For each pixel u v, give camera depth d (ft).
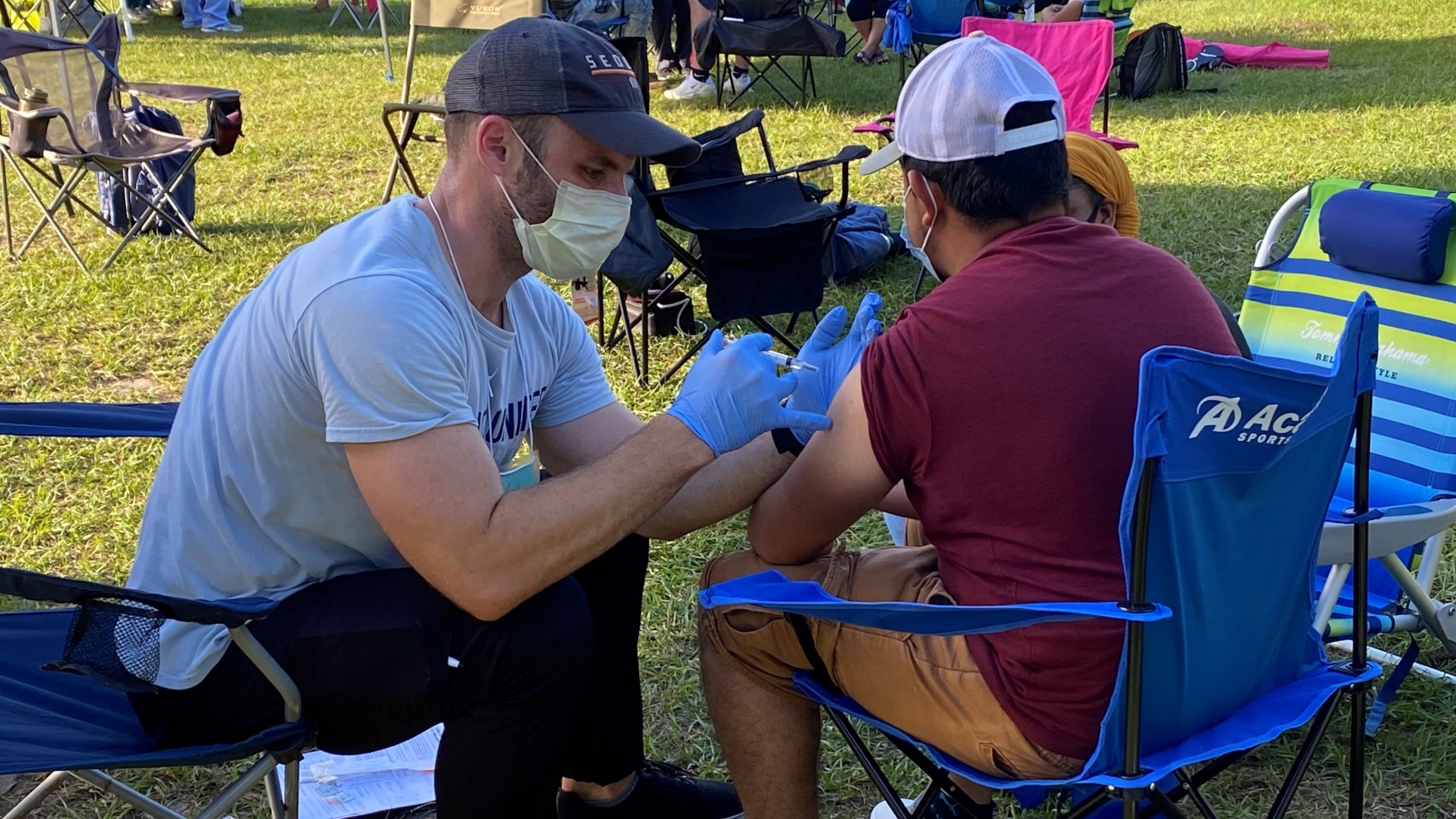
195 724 5.74
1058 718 5.30
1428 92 29.12
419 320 5.40
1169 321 5.22
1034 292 5.20
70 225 21.04
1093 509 5.12
